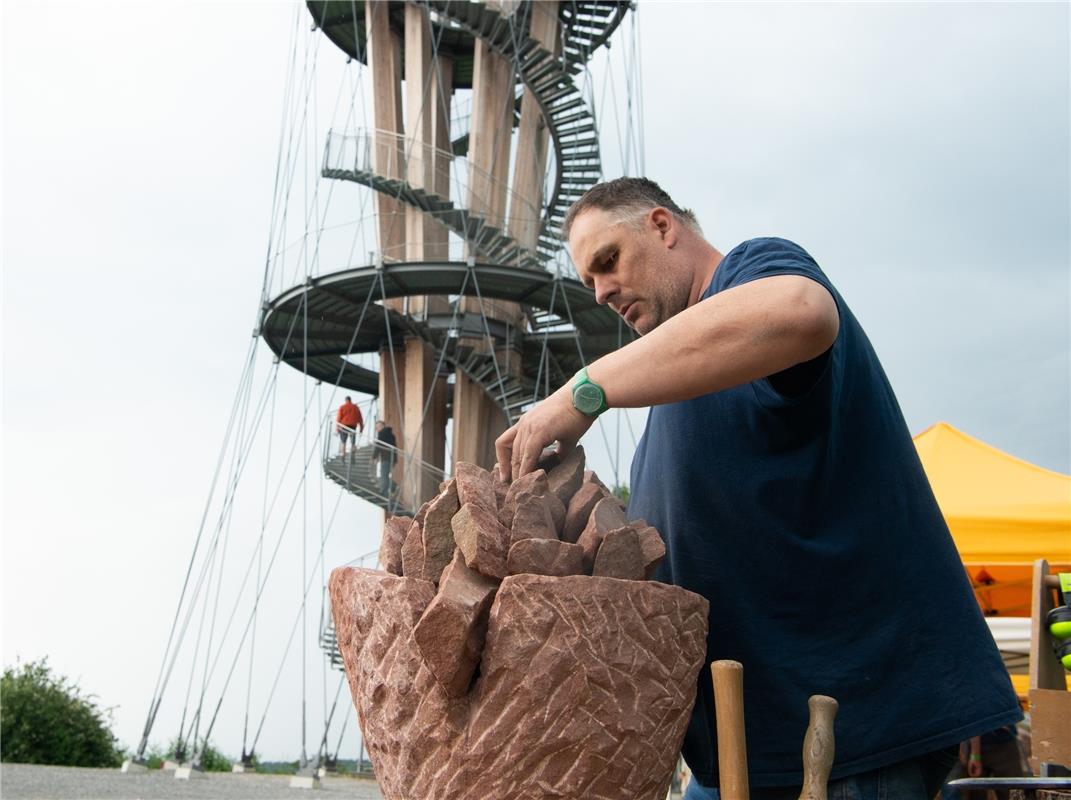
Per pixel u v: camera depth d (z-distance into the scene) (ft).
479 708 3.89
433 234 65.51
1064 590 8.05
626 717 3.90
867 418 5.32
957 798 4.90
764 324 4.25
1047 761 6.97
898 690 5.16
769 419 5.08
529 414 4.74
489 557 4.01
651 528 4.57
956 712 5.11
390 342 66.95
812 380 4.80
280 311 67.72
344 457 63.05
